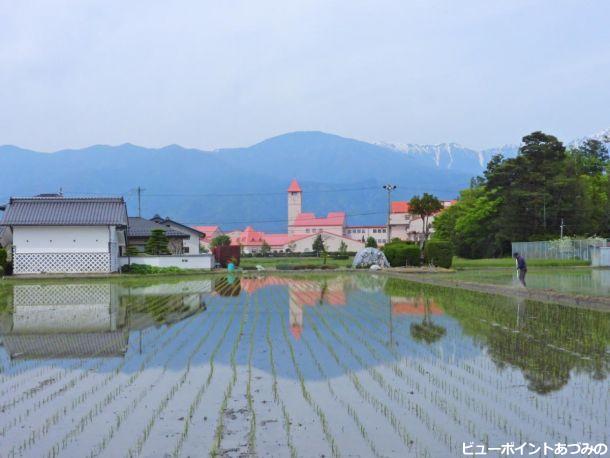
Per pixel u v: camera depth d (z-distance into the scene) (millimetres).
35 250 39312
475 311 17328
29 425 7062
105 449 6262
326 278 37250
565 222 60750
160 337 13422
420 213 60312
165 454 6098
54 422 7156
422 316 16484
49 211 39938
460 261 55281
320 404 7742
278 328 14555
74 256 39625
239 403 7844
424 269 43250
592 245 48156
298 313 17719
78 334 14039
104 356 11203
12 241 40656
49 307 20172
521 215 61906
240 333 13805
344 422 7012
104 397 8227
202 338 13188
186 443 6383
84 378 9383
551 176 62250
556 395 7980
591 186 66562
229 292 26172
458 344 11859
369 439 6434
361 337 12977
